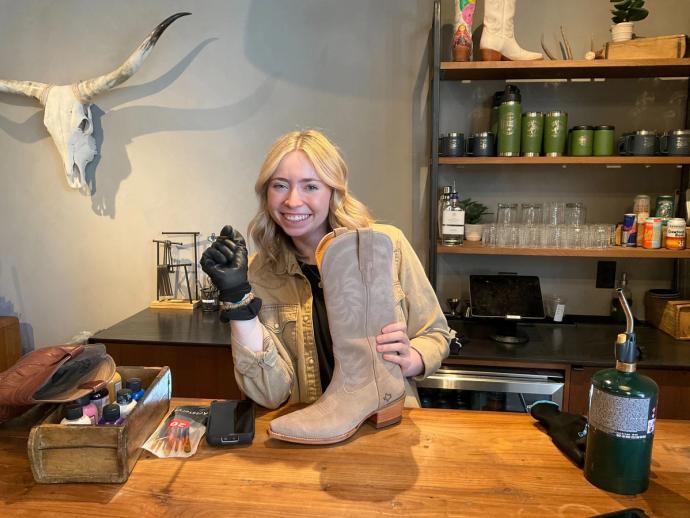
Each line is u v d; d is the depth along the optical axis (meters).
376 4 2.40
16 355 2.67
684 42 2.00
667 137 2.12
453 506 0.80
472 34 2.36
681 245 2.08
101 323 2.77
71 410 0.90
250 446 0.98
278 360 1.16
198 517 0.77
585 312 2.50
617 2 2.17
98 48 2.56
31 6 2.55
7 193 2.71
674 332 2.17
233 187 2.60
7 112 2.63
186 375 2.10
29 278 2.77
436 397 2.11
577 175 2.41
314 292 1.28
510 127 2.14
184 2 2.48
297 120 2.52
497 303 2.20
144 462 0.92
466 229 2.38
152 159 2.61
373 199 2.53
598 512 0.78
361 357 1.02
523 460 0.93
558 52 2.34
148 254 2.69
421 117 2.45
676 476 0.87
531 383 1.95
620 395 0.81
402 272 1.32
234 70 2.51
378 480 0.87
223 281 1.02
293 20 2.45
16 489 0.85
